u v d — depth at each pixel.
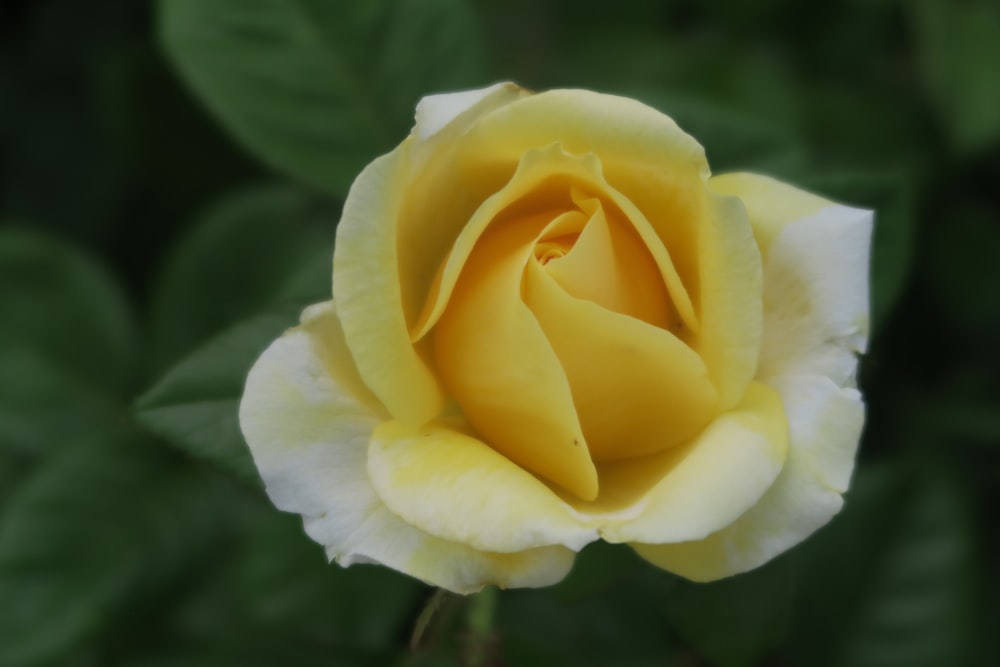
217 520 0.51
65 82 0.65
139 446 0.51
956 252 0.56
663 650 0.51
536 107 0.38
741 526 0.38
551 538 0.37
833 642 0.51
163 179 0.61
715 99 0.54
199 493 0.51
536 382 0.37
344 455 0.39
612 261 0.38
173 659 0.50
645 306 0.38
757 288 0.38
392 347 0.38
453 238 0.40
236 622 0.50
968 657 0.51
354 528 0.38
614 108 0.38
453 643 0.45
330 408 0.39
